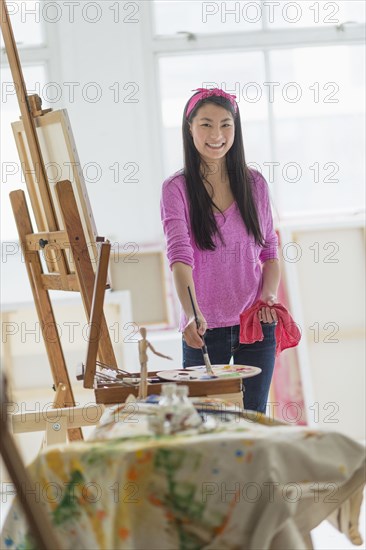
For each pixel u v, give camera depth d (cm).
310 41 612
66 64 591
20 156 439
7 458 200
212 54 612
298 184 623
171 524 224
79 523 233
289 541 229
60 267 402
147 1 599
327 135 624
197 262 390
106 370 345
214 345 394
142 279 599
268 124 618
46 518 205
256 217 393
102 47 595
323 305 579
